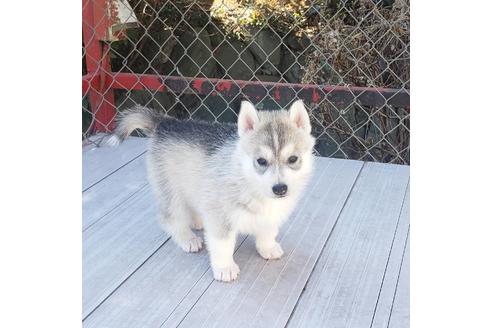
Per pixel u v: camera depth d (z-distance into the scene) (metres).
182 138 0.90
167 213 0.94
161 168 0.92
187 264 0.91
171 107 1.83
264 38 1.97
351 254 0.94
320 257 0.93
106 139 1.42
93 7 1.40
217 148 0.85
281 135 0.79
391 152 1.71
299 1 1.90
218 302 0.81
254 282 0.86
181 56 1.97
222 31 2.01
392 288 0.84
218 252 0.86
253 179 0.80
